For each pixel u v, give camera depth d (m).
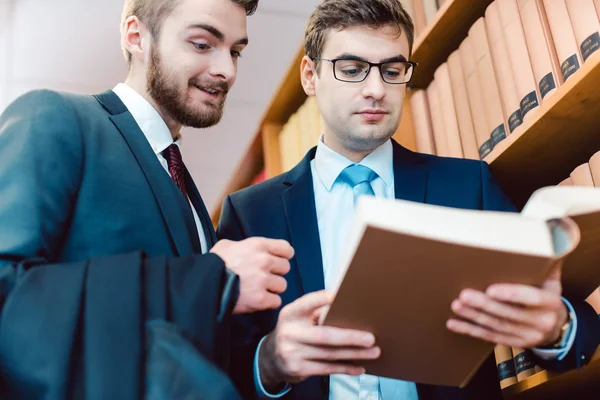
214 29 1.28
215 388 0.77
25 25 2.73
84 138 1.08
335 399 1.24
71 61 2.93
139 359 0.77
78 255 0.99
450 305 0.85
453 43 1.84
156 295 0.84
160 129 1.28
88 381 0.75
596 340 1.12
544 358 1.13
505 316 0.85
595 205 0.88
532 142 1.46
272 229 1.39
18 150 0.99
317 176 1.50
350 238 0.78
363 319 0.88
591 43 1.30
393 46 1.41
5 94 3.08
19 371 0.76
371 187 1.43
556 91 1.33
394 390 1.23
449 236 0.75
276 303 0.93
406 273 0.80
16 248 0.89
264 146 2.55
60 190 0.99
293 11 2.77
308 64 1.58
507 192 1.71
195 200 1.32
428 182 1.39
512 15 1.54
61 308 0.80
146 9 1.33
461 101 1.71
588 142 1.47
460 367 0.98
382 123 1.39
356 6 1.41
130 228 1.04
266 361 1.05
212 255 0.93
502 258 0.78
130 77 1.36
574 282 1.13
